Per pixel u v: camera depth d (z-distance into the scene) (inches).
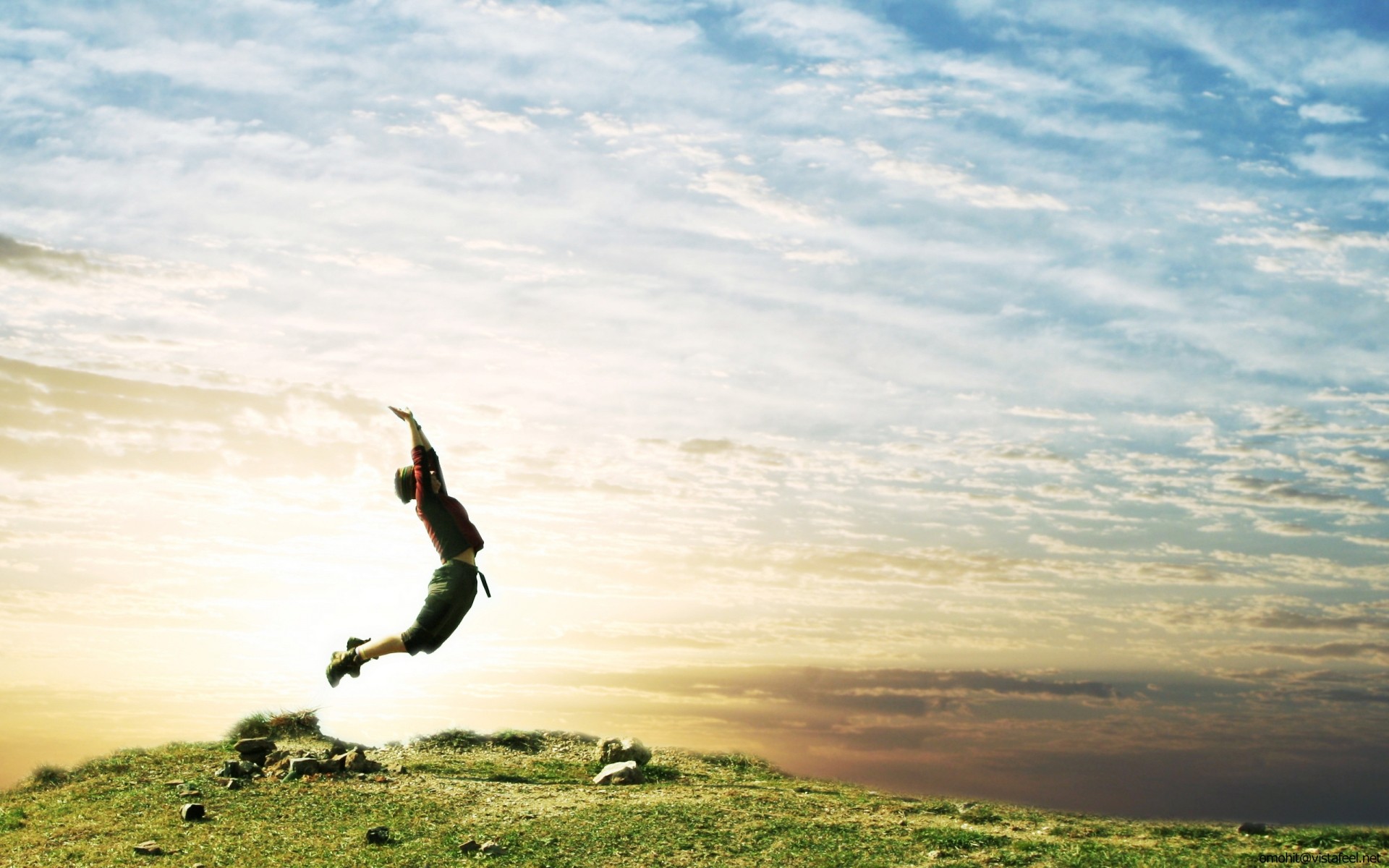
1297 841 602.2
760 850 561.6
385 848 550.3
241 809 622.2
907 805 697.6
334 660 437.4
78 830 571.5
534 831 589.9
